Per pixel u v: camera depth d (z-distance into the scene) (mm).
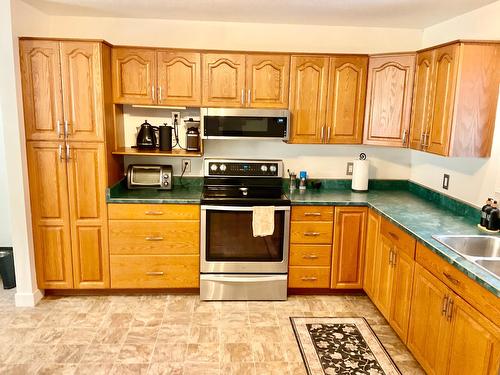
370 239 3254
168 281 3352
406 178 3900
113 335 2812
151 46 3512
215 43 3566
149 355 2598
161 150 3500
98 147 3137
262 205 3219
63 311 3121
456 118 2582
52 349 2637
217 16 3326
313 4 2906
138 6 3064
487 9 2768
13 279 3492
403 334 2627
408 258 2557
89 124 3102
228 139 3438
